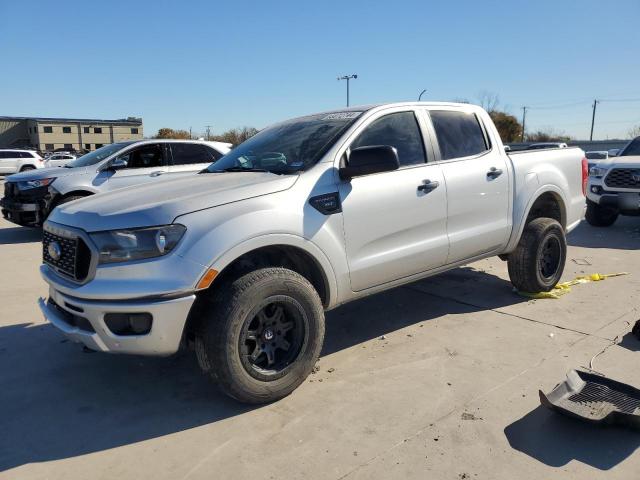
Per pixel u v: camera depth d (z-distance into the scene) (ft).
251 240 10.48
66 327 10.69
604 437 9.61
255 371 10.67
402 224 13.23
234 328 10.27
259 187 11.16
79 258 10.37
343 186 12.19
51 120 283.18
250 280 10.46
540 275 17.11
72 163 33.17
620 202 29.94
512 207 16.15
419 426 10.09
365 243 12.55
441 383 11.76
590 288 18.56
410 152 13.91
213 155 33.65
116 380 12.57
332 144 12.55
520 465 8.87
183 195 10.99
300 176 11.73
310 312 11.27
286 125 15.10
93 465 9.31
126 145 31.76
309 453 9.39
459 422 10.17
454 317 15.96
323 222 11.67
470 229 14.97
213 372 10.46
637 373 11.94
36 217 30.68
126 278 9.88
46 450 9.80
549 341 13.88
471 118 15.88
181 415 10.89
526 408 10.60
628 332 14.32
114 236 10.00
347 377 12.26
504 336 14.33
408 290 18.79
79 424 10.66
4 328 16.07
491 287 18.85
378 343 14.21
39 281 21.66
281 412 10.82
